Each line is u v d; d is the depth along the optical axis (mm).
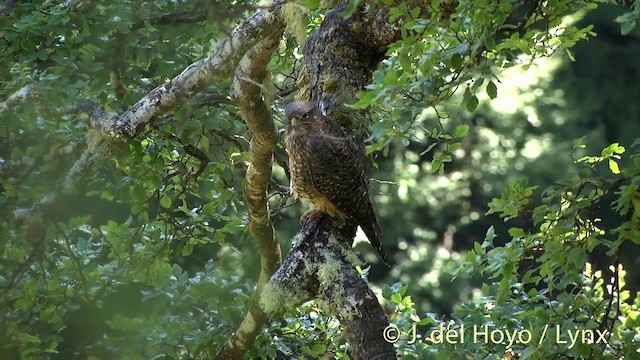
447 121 28297
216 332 11469
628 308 10312
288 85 13094
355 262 9734
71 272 11328
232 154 12555
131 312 10656
